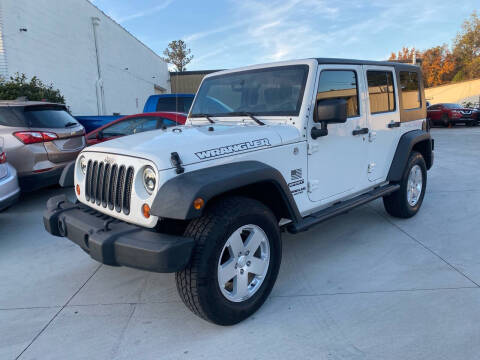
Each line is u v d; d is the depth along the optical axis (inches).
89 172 115.4
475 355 89.0
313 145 126.2
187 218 84.6
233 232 98.2
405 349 92.0
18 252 162.7
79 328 105.9
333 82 134.8
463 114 778.8
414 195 189.2
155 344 97.4
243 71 144.7
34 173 218.7
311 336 98.6
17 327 107.0
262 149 110.1
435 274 131.4
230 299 101.2
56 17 485.1
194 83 1042.1
